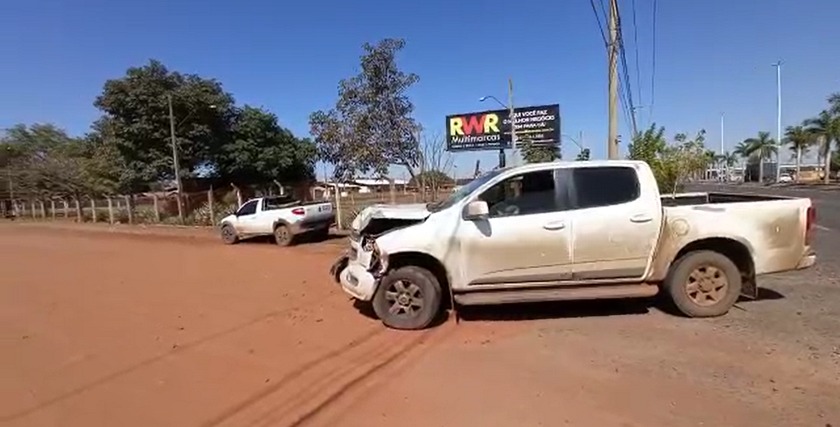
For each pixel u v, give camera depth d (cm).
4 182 5359
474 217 643
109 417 435
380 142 1980
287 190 4509
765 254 654
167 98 3534
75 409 455
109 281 1122
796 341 546
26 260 1575
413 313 653
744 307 684
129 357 592
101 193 4141
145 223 3234
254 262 1335
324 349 589
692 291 649
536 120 3378
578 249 641
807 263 666
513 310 712
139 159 3725
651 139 1836
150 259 1490
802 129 6141
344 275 725
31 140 6031
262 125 4572
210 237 2167
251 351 594
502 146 3459
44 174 4694
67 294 988
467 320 676
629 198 651
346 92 1995
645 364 502
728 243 661
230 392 478
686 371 480
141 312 810
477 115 3503
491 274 649
